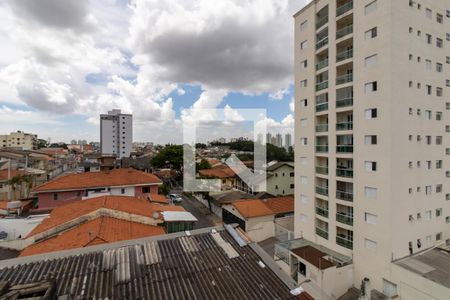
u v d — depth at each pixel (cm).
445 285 1391
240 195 3747
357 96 1888
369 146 1802
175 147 5656
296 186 2566
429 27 1852
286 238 2647
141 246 1052
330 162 2155
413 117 1775
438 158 1927
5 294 614
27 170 4369
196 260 975
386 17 1680
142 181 3406
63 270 862
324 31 2270
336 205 2098
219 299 780
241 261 990
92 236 1490
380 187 1730
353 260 1916
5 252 1661
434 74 1883
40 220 2330
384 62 1698
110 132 10800
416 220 1803
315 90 2341
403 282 1577
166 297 766
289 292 841
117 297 748
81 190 3045
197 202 4319
